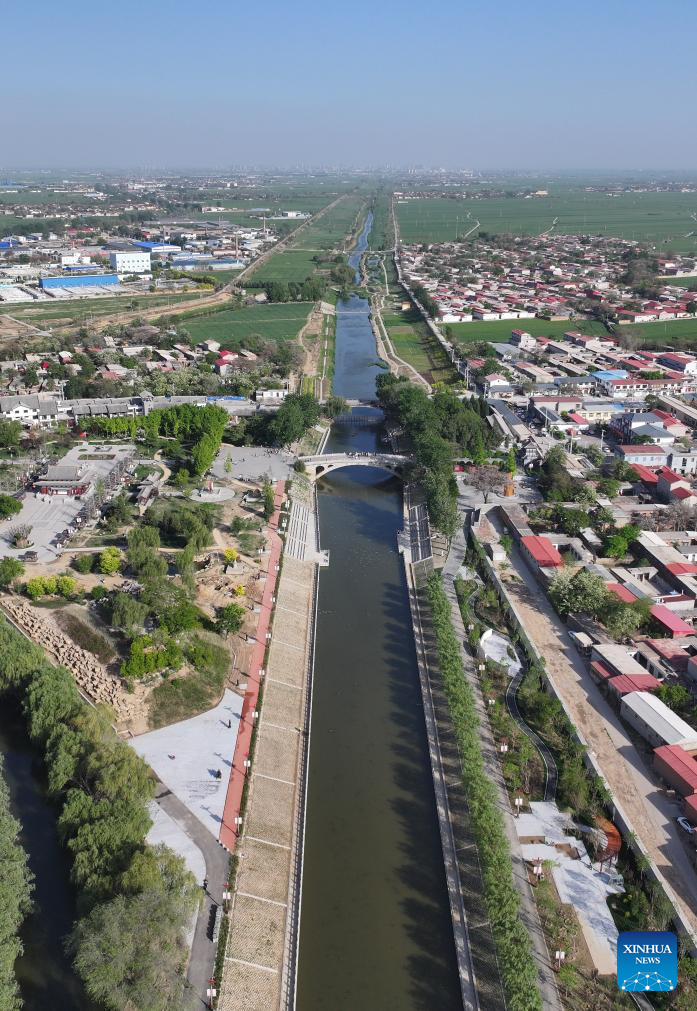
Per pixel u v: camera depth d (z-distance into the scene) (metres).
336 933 124.88
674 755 152.75
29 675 166.00
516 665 189.50
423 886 133.25
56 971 112.94
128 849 122.06
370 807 150.25
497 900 121.50
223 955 115.38
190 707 169.12
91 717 150.75
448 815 147.12
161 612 188.75
